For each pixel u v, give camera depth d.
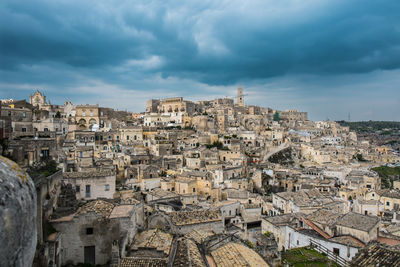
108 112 195.25
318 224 49.25
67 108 191.25
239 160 133.62
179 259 33.88
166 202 76.44
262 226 63.59
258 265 32.72
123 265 32.81
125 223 37.34
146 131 159.00
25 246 9.37
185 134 178.88
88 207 41.16
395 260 29.58
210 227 50.00
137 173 95.88
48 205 33.84
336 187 116.69
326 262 37.69
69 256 34.66
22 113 104.94
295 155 189.75
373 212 85.62
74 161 80.19
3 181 8.94
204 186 94.88
